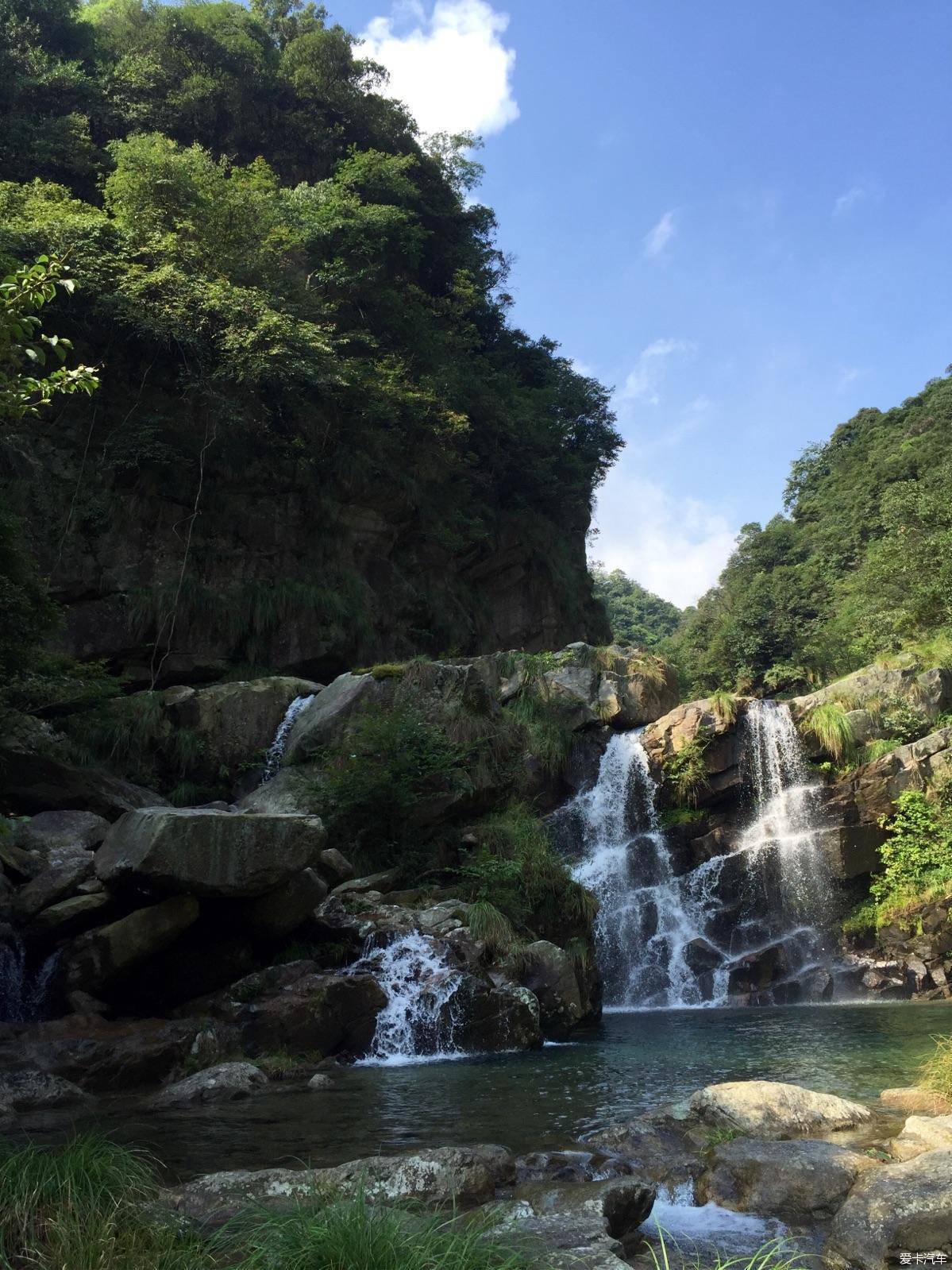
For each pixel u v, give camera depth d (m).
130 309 25.16
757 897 18.97
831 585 64.69
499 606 39.16
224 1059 9.96
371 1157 5.89
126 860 10.74
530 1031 11.80
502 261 49.16
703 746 19.52
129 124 38.59
